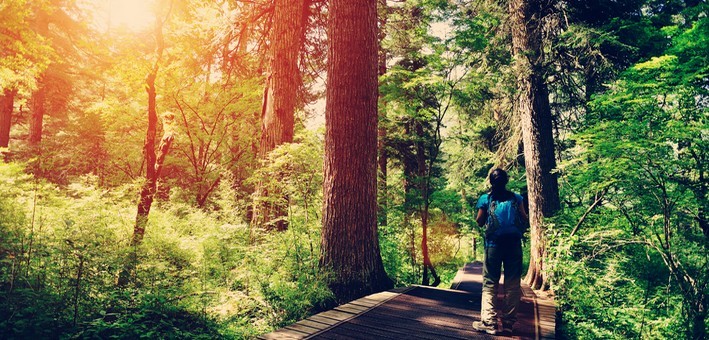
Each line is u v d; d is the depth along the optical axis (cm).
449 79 942
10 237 462
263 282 564
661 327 576
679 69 575
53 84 1617
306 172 701
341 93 608
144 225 551
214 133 1238
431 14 964
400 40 1330
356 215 589
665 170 565
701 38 557
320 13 1109
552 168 836
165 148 604
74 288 460
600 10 870
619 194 673
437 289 580
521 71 851
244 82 1209
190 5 891
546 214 815
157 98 1105
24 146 1271
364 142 607
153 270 518
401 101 1020
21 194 573
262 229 682
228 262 629
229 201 820
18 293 436
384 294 536
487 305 380
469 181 1628
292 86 842
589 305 638
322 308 531
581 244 707
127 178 1238
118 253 503
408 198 1048
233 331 491
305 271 583
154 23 668
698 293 555
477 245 1969
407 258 1038
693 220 639
